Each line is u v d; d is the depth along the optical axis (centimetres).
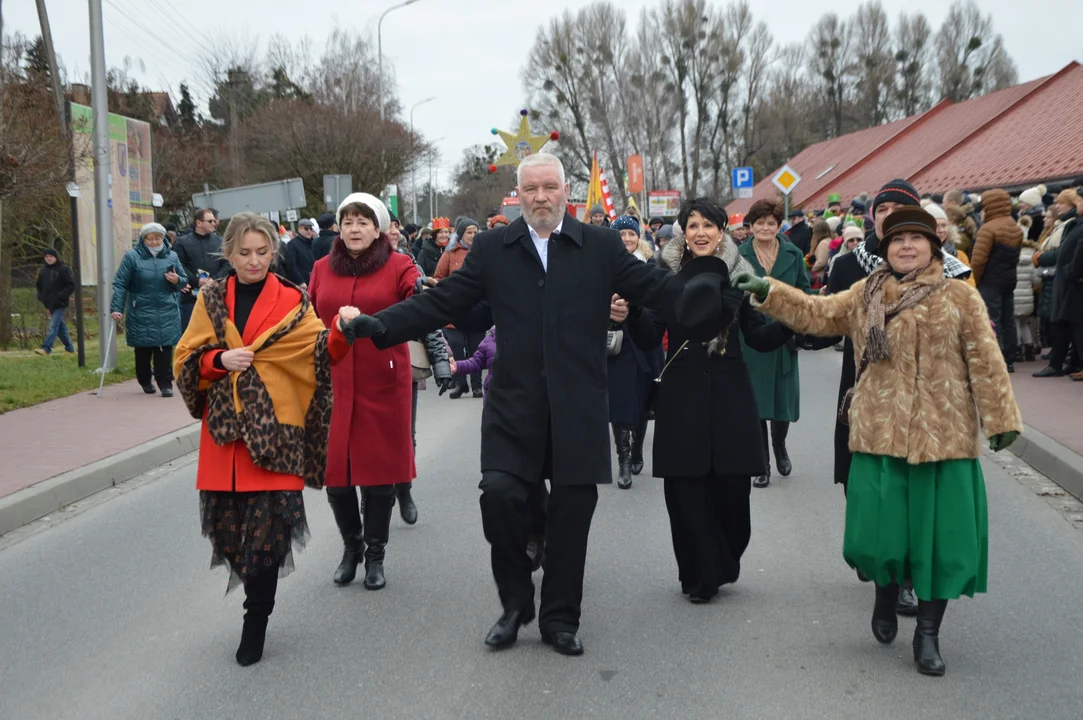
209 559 595
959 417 407
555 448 434
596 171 2070
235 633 475
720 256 484
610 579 543
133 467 824
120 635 474
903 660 425
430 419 1081
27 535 651
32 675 428
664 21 5797
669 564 569
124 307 1389
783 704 385
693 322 417
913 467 411
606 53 5778
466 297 452
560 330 440
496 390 449
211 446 420
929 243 417
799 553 582
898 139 3850
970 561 404
